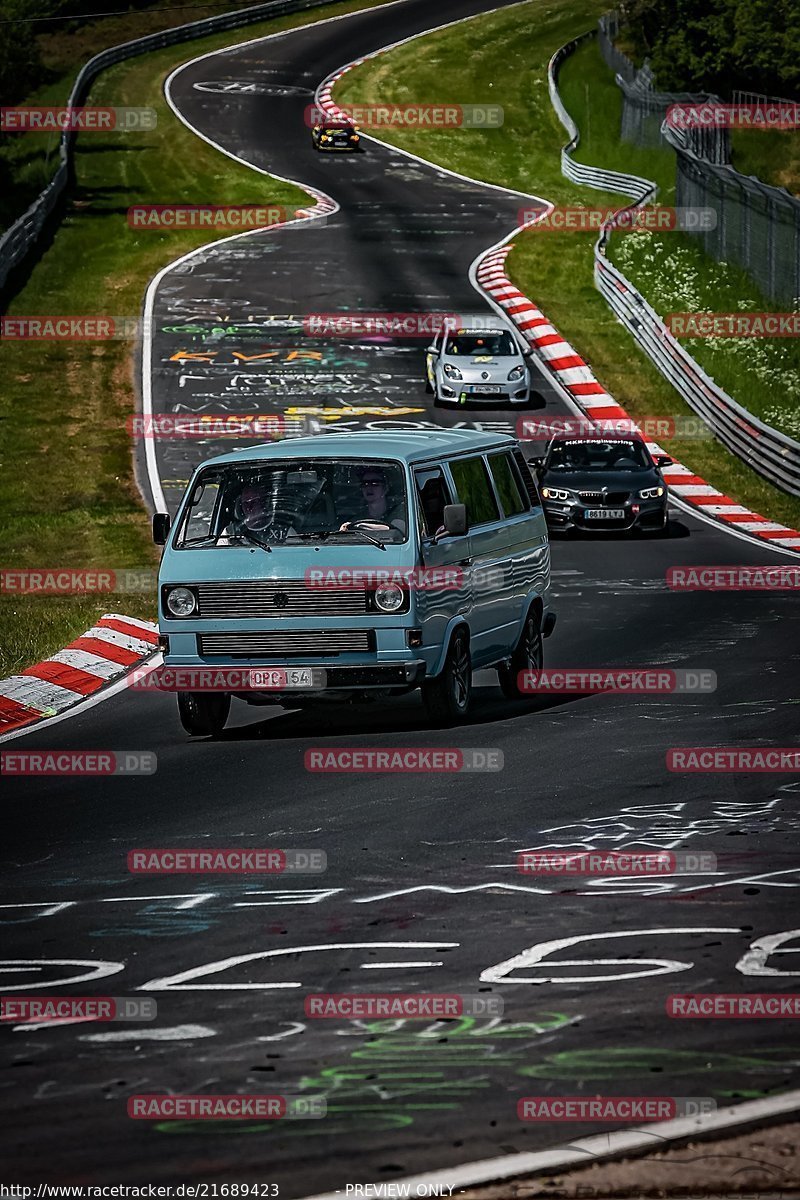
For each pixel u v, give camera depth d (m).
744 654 49.66
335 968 20.69
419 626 38.25
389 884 24.98
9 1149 15.16
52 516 82.75
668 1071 16.58
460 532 38.91
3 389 114.88
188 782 33.94
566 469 82.50
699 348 124.56
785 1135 14.78
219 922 23.20
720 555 75.00
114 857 27.53
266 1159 14.72
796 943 21.14
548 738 37.12
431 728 39.47
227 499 40.19
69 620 57.38
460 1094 16.14
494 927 22.38
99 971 21.02
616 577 69.25
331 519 39.34
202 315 135.25
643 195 178.38
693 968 20.17
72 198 181.62
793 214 126.62
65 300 139.12
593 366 124.06
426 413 108.81
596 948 21.19
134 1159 14.82
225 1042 17.97
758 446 98.25
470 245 165.12
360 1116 15.65
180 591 38.91
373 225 174.38
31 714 44.03
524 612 44.75
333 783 33.03
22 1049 17.98
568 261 158.38
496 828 28.52
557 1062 16.95
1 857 28.05
